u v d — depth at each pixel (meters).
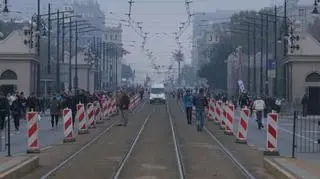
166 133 82.31
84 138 73.62
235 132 83.88
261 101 93.38
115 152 56.97
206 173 42.31
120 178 39.62
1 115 72.62
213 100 113.69
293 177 36.56
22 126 96.62
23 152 56.59
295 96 156.12
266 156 51.12
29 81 159.25
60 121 106.94
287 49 158.50
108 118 117.25
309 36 159.25
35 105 92.81
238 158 52.34
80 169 44.38
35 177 40.31
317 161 47.16
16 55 158.62
